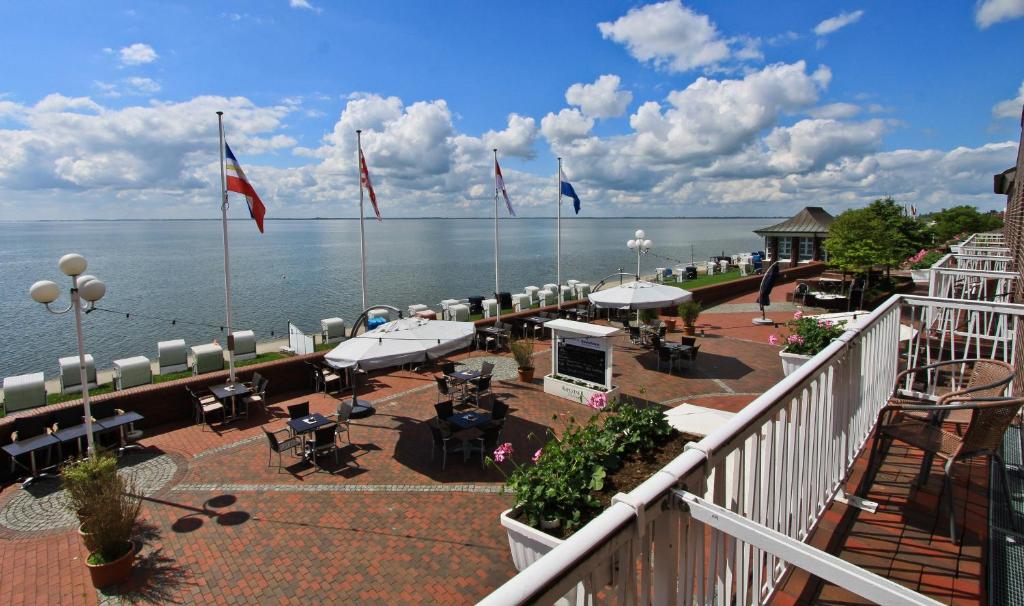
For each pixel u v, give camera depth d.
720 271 44.16
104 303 42.75
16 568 7.13
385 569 6.90
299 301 42.97
